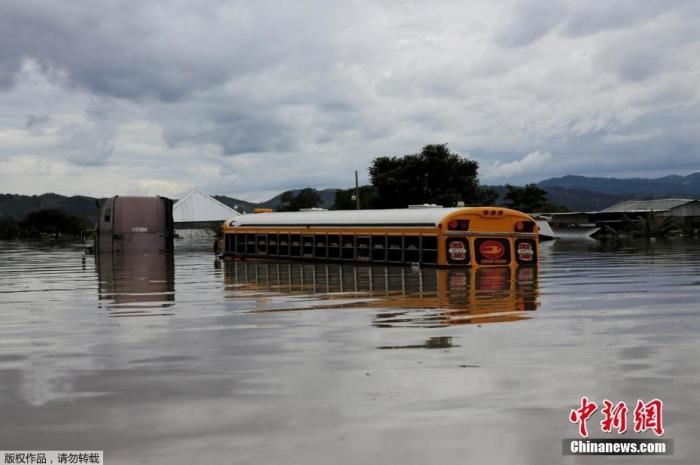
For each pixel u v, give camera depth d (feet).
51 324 38.58
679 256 100.07
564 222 280.51
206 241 270.05
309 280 64.54
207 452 17.22
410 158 253.44
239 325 36.52
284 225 102.68
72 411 20.68
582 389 22.13
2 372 26.00
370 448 17.33
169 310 43.83
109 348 30.55
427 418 19.45
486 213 77.82
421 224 79.00
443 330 33.27
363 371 24.86
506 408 20.27
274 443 17.74
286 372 24.99
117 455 17.15
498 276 65.16
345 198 329.72
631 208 285.02
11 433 18.86
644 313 38.70
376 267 80.59
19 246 221.87
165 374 25.14
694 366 25.12
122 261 108.37
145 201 126.62
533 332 32.45
